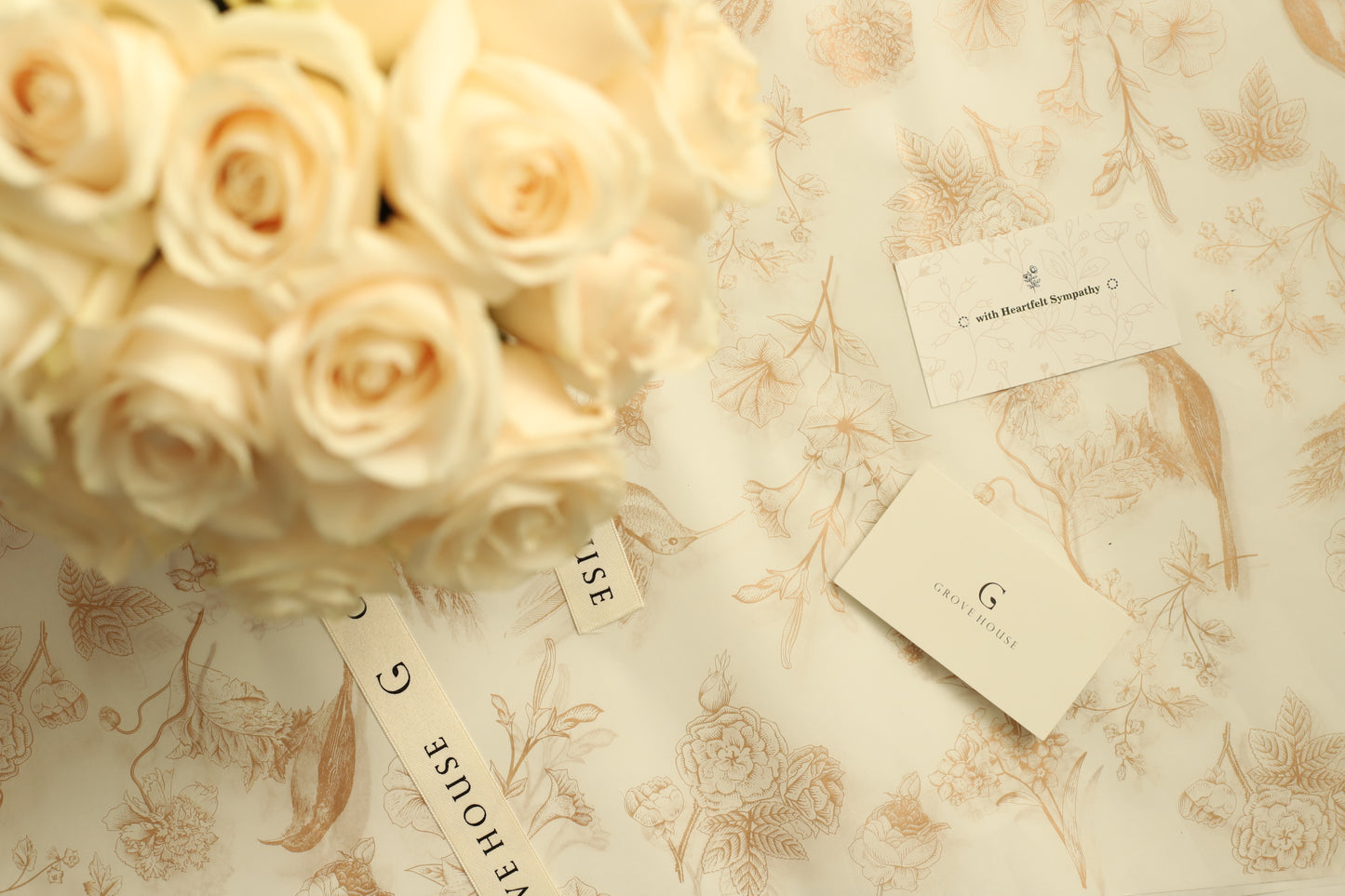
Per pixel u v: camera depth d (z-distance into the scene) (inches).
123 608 19.1
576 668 19.8
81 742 19.1
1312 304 20.6
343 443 10.9
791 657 20.0
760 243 20.1
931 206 20.3
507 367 14.0
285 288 10.6
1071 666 20.1
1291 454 20.5
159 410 10.8
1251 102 20.6
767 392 20.1
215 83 9.9
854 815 20.1
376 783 19.5
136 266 11.9
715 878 19.9
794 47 20.1
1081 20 20.6
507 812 19.6
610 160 11.6
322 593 14.0
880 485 20.2
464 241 11.1
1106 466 20.4
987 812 20.2
